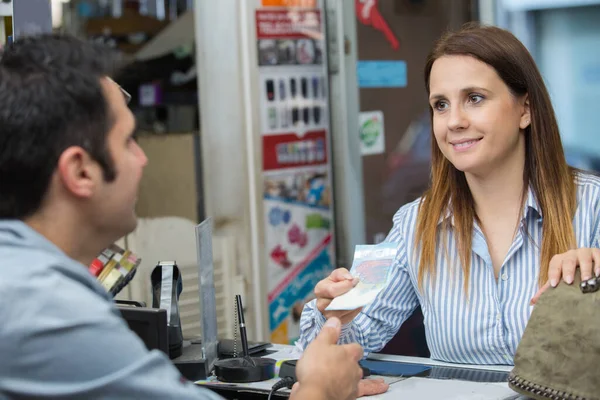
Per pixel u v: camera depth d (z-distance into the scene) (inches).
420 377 84.4
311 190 174.9
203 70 171.9
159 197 174.2
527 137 93.3
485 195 93.2
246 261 169.0
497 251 93.4
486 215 94.0
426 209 96.9
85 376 48.3
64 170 52.5
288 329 173.9
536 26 184.1
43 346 47.6
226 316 166.4
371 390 78.3
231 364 85.7
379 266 81.2
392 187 179.9
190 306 139.6
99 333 48.8
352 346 63.4
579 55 182.2
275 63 170.1
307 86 173.6
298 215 174.1
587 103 182.4
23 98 51.7
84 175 53.5
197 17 172.1
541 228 92.0
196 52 173.6
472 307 92.2
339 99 174.1
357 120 173.0
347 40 171.9
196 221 171.8
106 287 92.2
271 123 170.4
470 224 93.8
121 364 49.0
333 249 178.5
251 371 84.1
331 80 174.7
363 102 173.8
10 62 53.4
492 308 91.2
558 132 92.4
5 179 52.5
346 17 171.2
